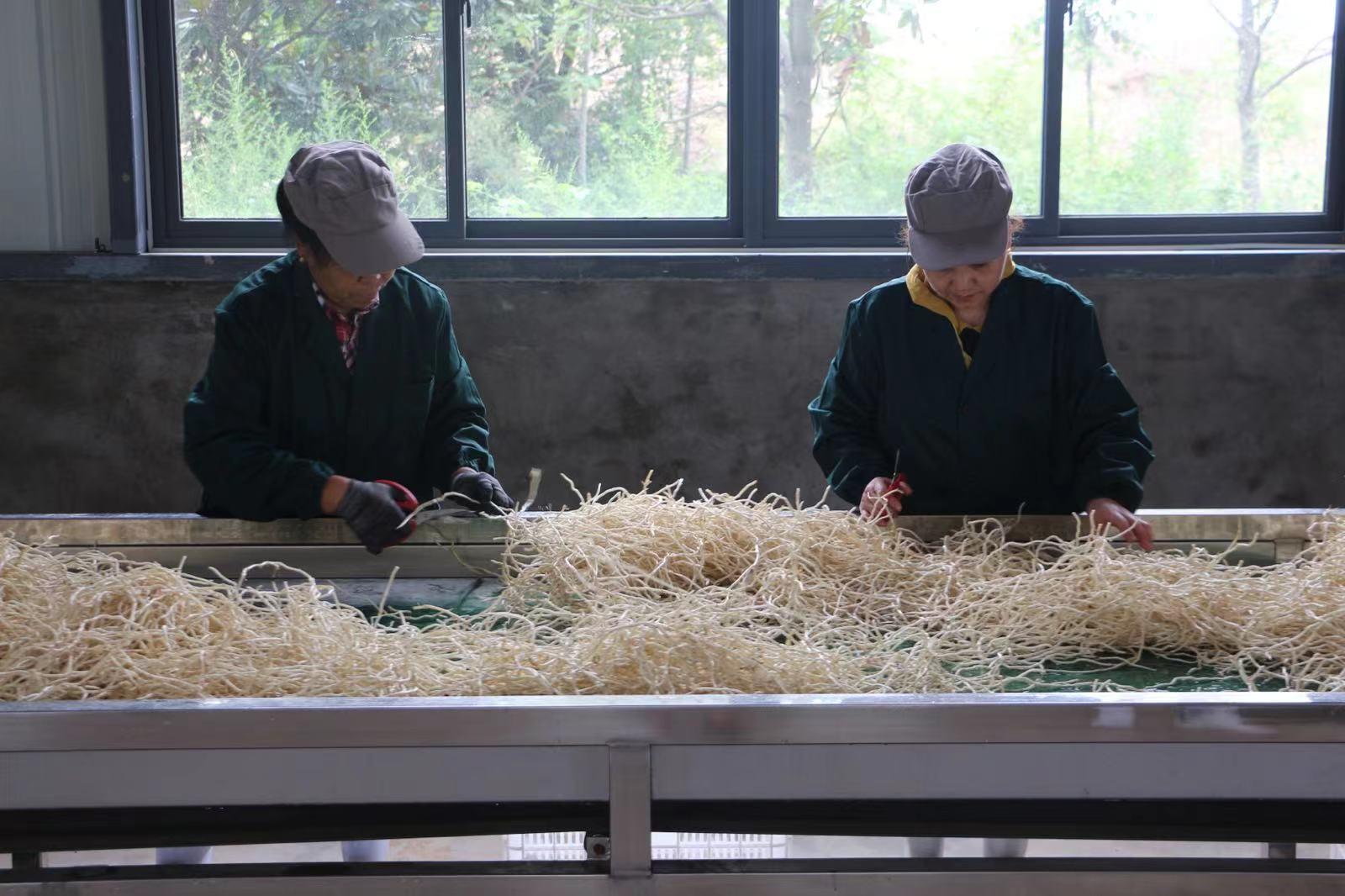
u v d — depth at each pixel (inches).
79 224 139.7
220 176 143.9
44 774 40.7
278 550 67.1
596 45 142.9
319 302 73.0
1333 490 145.9
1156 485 146.1
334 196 65.8
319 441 74.8
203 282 138.7
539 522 65.6
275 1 140.2
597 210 147.0
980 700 41.1
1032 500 77.8
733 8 142.0
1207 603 54.7
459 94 142.0
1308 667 50.2
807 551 61.8
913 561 62.7
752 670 47.1
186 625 51.6
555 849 101.4
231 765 40.9
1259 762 41.4
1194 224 147.8
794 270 139.3
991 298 74.6
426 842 118.8
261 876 42.9
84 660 48.5
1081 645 54.4
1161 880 43.1
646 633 47.3
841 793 41.5
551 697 41.8
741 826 43.6
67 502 142.5
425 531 66.1
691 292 141.3
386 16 140.7
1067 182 147.3
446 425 78.5
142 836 43.3
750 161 143.8
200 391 72.4
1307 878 43.2
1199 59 144.4
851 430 78.7
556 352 142.6
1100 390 72.8
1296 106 145.8
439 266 138.9
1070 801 43.9
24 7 135.0
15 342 139.1
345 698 41.5
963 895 42.9
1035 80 144.2
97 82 137.2
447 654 49.6
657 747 41.3
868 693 46.3
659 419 144.2
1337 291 141.9
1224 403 144.3
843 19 142.6
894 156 146.3
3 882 42.6
